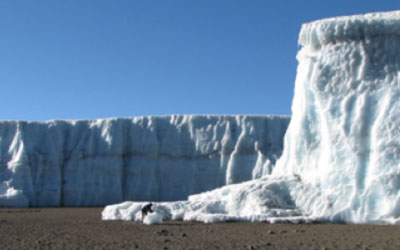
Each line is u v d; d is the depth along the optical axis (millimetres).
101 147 50375
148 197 48438
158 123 51938
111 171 49250
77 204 47750
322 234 15430
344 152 21000
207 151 49312
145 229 17953
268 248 12586
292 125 25875
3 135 50312
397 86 20922
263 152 47938
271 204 21344
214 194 25000
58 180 48469
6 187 46219
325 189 21047
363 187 20094
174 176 49219
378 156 19922
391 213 18953
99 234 16500
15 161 47750
